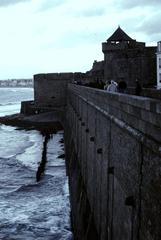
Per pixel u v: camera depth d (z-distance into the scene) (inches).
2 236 880.3
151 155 371.6
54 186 1232.8
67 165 1430.9
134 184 441.7
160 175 341.7
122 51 2124.8
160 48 1872.5
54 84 3198.8
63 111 2842.0
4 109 5083.7
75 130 1577.3
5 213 1013.8
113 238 573.3
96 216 759.7
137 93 845.8
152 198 366.3
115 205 562.3
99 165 750.5
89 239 738.2
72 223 921.5
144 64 2049.7
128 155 475.5
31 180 1322.6
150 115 364.2
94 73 3053.6
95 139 834.8
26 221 957.8
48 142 2134.6
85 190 977.5
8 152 1904.5
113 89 813.9
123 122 501.0
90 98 953.5
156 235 351.3
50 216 987.9
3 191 1201.4
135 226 430.3
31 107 3230.8
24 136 2475.4
